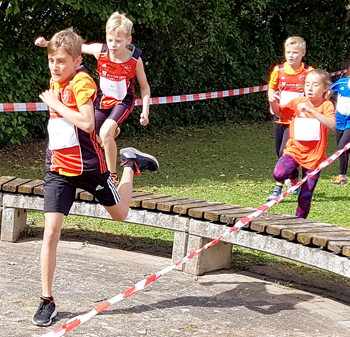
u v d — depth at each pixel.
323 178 9.38
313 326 3.90
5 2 10.47
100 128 5.41
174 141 13.01
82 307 3.93
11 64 10.36
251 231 4.68
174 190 8.22
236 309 4.12
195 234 4.89
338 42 17.48
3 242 5.52
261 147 12.40
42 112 11.71
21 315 3.71
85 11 10.02
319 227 4.64
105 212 5.27
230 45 15.34
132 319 3.77
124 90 5.38
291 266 5.38
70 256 5.15
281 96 7.66
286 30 16.12
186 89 14.63
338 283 4.96
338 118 8.70
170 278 4.75
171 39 13.63
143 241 5.90
